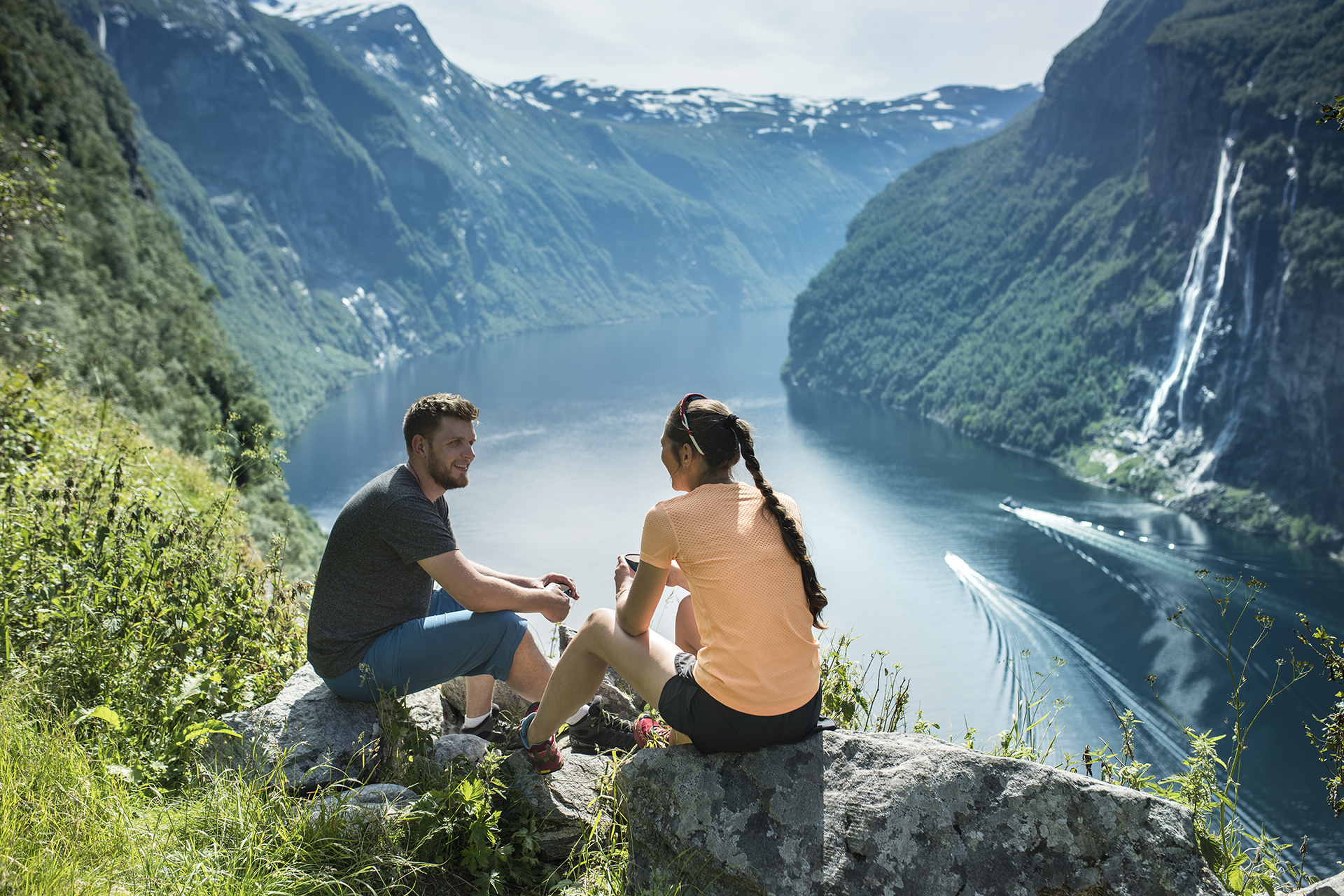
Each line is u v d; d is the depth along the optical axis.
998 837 2.72
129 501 5.67
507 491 158.00
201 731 3.23
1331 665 3.51
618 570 3.66
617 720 3.91
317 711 3.60
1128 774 3.61
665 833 2.85
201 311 95.88
